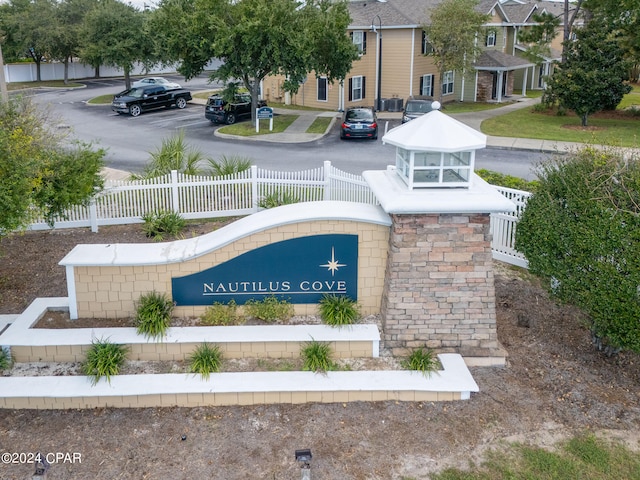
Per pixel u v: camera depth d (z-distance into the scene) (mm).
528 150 24016
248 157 22781
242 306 9203
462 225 8414
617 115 31547
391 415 7824
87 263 8867
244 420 7746
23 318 9070
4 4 49094
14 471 6883
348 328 8828
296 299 9234
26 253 12742
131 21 38531
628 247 7746
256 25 25438
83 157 10664
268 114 27812
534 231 9195
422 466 6988
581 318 9469
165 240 13656
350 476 6824
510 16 42094
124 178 18969
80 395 7859
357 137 26266
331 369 8391
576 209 8609
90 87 46812
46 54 49656
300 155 23297
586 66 28234
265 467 6949
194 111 34656
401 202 8148
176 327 8852
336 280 9156
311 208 9203
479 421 7734
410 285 8586
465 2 32156
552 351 9195
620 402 8078
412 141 8219
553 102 32344
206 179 15219
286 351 8656
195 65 29000
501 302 10609
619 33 28625
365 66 35688
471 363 8859
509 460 7090
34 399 7891
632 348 8055
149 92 33875
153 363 8555
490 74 37688
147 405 8008
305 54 26047
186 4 27859
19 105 12250
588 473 6906
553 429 7602
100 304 9133
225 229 9492
